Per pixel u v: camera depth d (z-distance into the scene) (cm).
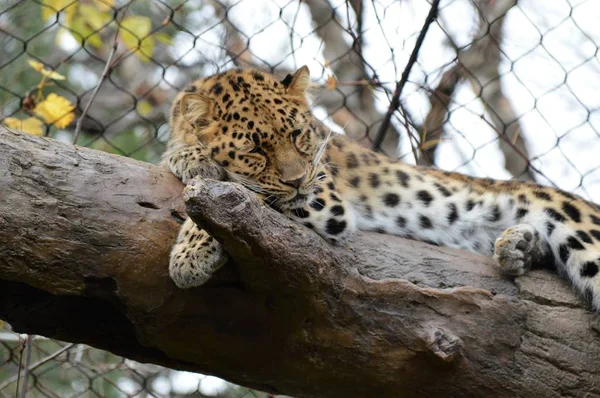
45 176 755
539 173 1203
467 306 839
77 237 747
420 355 812
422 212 1012
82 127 1512
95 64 1591
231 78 927
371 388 827
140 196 781
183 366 843
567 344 856
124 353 840
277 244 715
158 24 1426
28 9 1470
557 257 948
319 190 895
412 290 822
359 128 1484
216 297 771
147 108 1529
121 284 758
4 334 1206
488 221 1019
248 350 802
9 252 728
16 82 1456
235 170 868
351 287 797
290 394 869
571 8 1227
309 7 1528
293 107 902
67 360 1187
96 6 1247
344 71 1527
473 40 1297
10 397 1326
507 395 837
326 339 797
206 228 672
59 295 779
